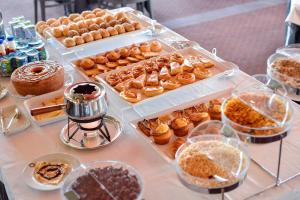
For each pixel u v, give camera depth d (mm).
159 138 1294
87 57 1864
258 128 1068
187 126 1329
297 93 1299
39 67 1669
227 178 983
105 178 1058
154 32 2146
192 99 1563
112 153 1302
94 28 2051
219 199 1098
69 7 4180
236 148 1082
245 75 1705
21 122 1479
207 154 1045
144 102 1511
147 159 1266
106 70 1786
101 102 1283
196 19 4297
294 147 1275
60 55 1961
